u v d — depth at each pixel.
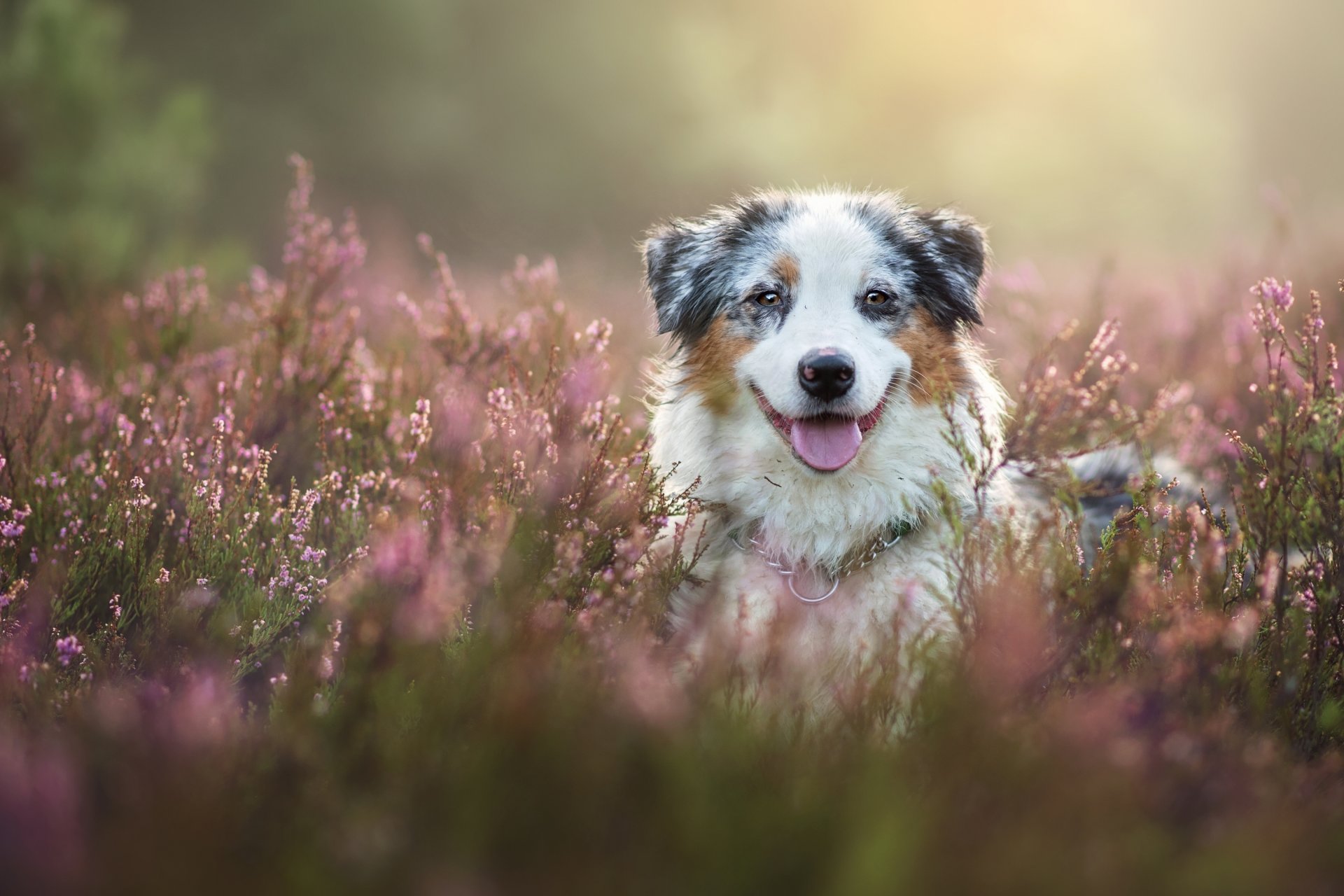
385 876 2.10
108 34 13.50
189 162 13.63
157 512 4.61
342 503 4.57
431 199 27.50
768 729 2.77
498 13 29.64
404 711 2.90
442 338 6.12
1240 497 4.43
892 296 4.68
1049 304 9.20
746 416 4.69
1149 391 7.00
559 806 2.31
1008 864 2.12
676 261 5.21
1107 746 2.52
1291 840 2.35
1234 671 3.17
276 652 4.00
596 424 4.61
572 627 3.30
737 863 2.18
